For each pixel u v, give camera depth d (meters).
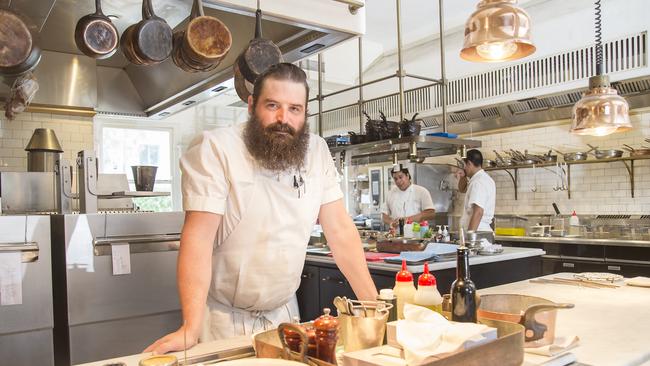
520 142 6.53
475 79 6.56
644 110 5.42
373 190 7.61
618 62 5.30
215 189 1.77
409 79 7.36
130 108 5.18
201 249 1.73
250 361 1.18
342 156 5.00
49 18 3.38
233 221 1.87
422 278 1.62
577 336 1.59
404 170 5.79
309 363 1.21
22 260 3.01
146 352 1.45
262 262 1.93
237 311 2.02
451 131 7.21
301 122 1.82
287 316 2.12
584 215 5.90
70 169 3.55
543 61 5.89
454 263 3.57
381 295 1.54
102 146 6.69
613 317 1.90
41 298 3.07
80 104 4.81
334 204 2.11
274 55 2.51
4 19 2.19
